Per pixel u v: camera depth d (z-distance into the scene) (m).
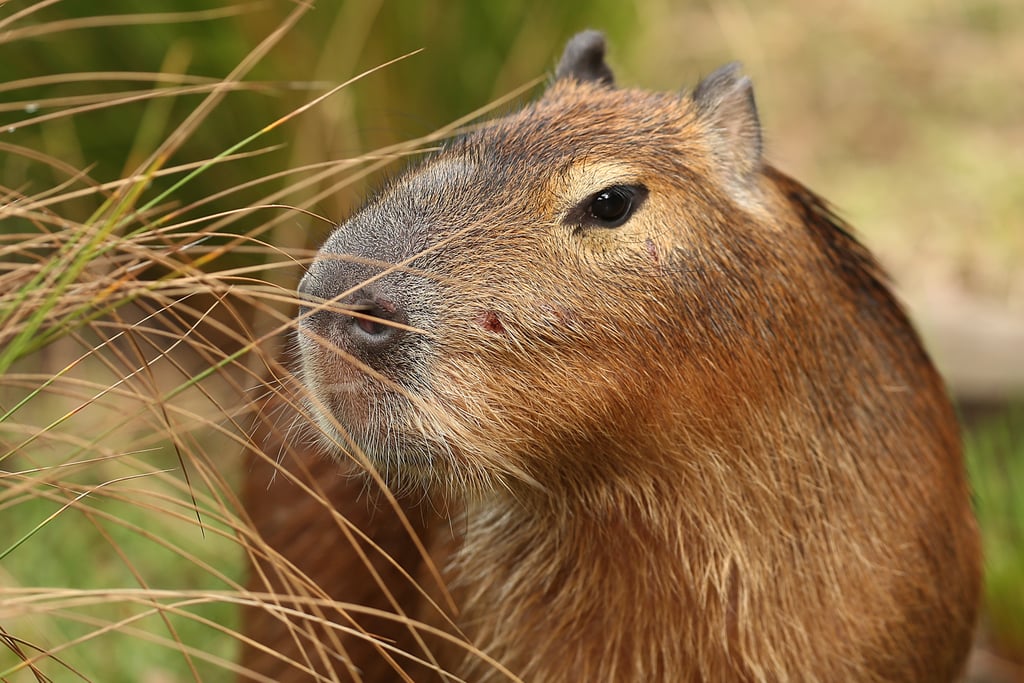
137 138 8.77
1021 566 8.17
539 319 4.68
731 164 5.30
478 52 9.22
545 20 9.41
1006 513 8.62
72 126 8.84
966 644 6.26
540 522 5.35
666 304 4.90
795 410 5.29
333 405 4.57
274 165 8.85
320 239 5.57
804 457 5.31
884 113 14.70
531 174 4.84
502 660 5.50
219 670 7.58
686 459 5.11
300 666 4.46
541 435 4.79
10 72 8.72
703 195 5.07
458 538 5.65
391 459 4.61
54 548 8.10
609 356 4.81
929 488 5.70
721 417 5.10
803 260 5.36
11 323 4.13
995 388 9.87
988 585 8.17
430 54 9.12
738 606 5.31
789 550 5.32
